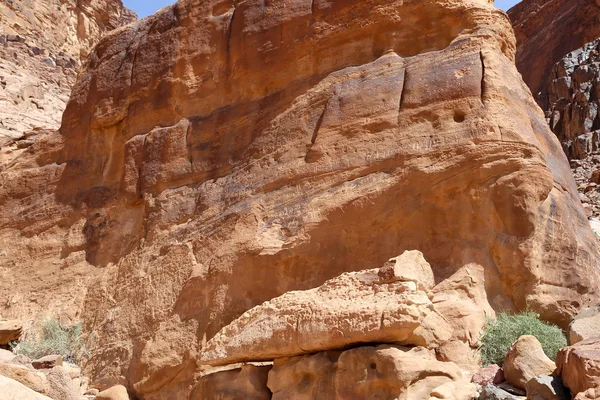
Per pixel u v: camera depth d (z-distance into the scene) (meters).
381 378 8.09
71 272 13.62
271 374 9.02
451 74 10.52
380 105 10.85
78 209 14.20
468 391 8.00
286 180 11.25
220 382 9.61
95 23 49.00
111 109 14.30
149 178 13.09
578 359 7.06
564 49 40.75
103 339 12.26
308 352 8.80
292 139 11.51
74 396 9.69
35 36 41.94
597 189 24.80
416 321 7.96
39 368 10.53
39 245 14.29
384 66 11.16
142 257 12.51
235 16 13.07
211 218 11.88
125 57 14.52
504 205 9.79
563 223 10.36
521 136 10.01
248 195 11.57
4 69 35.44
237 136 12.41
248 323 9.45
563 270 10.12
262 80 12.41
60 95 37.78
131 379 11.56
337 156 10.90
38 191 14.85
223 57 13.04
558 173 11.18
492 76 10.35
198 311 11.23
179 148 12.95
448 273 9.79
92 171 14.40
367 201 10.32
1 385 6.72
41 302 13.56
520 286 9.78
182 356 11.06
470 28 10.85
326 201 10.64
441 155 10.08
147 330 11.73
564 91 36.62
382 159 10.48
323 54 11.81
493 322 9.41
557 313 9.90
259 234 11.05
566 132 34.84
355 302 8.50
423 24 11.20
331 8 11.91
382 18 11.42
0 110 31.30
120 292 12.52
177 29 13.79
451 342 9.20
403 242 10.09
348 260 10.30
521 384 7.83
